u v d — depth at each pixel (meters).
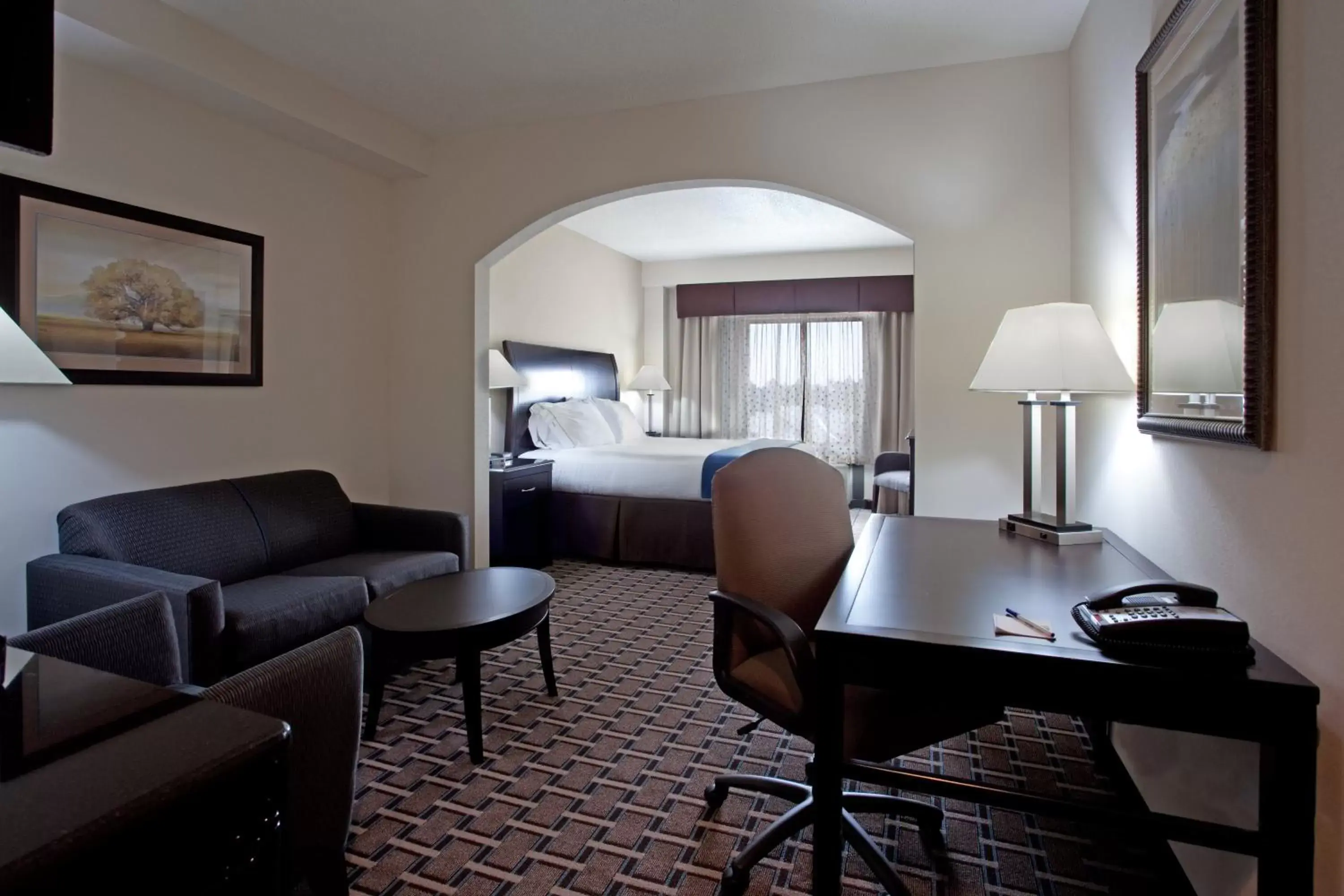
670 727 2.29
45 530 2.32
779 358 7.01
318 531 2.98
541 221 3.48
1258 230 1.13
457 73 2.88
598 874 1.57
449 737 2.21
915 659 1.13
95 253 2.43
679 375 7.27
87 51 2.31
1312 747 0.96
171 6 2.38
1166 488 1.61
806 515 1.79
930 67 2.81
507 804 1.84
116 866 0.54
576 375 5.73
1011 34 2.54
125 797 0.55
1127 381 1.75
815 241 6.19
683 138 3.16
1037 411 2.02
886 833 1.73
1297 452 1.06
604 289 6.47
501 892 1.51
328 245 3.38
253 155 2.99
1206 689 1.00
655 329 7.34
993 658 1.09
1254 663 1.03
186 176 2.73
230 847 0.63
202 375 2.80
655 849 1.66
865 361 6.74
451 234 3.62
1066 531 1.86
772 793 1.74
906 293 6.45
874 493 6.18
